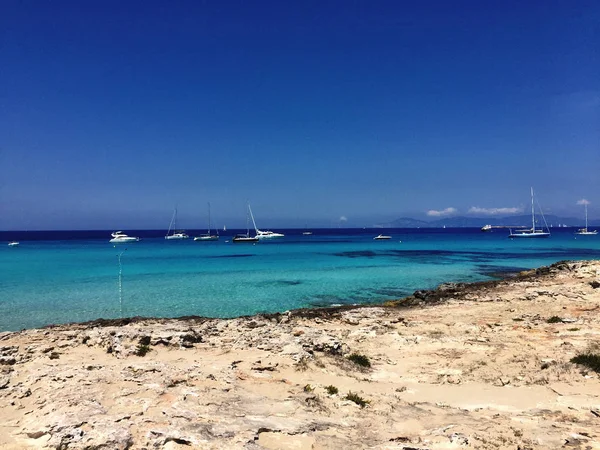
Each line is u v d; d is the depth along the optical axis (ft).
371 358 62.59
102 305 118.42
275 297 133.59
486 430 33.96
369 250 345.31
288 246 405.59
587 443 30.91
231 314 113.09
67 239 607.78
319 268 204.95
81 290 139.03
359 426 34.88
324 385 46.44
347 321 93.25
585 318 82.89
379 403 41.52
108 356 54.54
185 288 145.79
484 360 59.11
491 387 48.62
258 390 42.19
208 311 115.55
